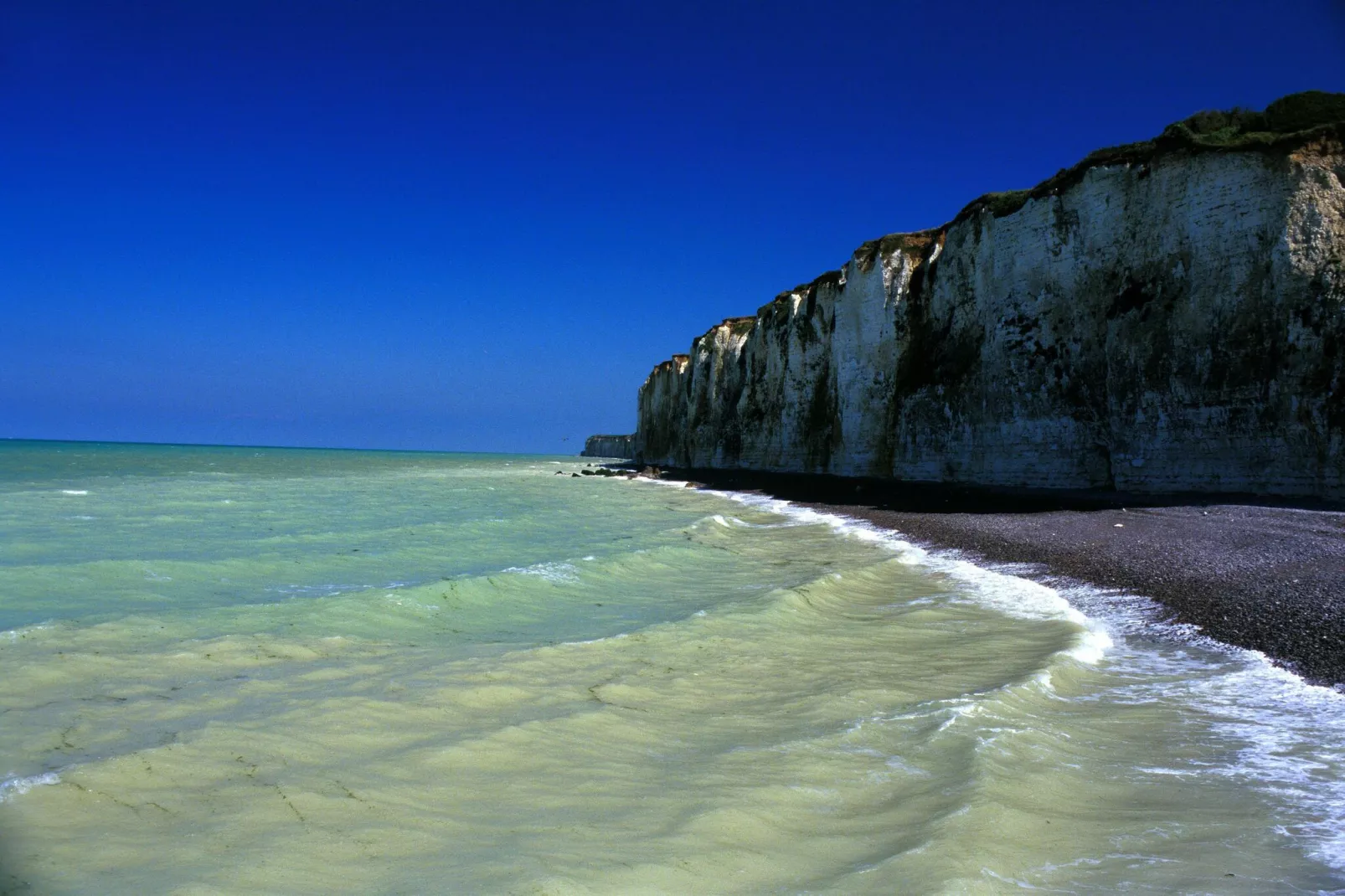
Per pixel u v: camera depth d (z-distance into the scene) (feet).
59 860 11.98
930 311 114.42
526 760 17.25
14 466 163.53
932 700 21.81
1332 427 59.36
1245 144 67.82
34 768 15.47
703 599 38.09
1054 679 23.07
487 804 14.85
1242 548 41.75
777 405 170.81
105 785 14.76
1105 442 80.23
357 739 17.94
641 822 14.16
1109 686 22.81
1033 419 88.53
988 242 100.68
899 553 53.26
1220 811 14.29
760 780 16.30
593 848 13.01
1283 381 62.64
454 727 19.08
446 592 35.86
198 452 398.83
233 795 14.67
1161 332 72.38
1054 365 86.28
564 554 50.01
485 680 23.09
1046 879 11.86
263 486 121.90
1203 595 32.65
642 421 306.14
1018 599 36.63
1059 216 86.12
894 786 16.01
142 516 68.74
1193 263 70.79
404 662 25.04
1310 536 43.29
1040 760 17.01
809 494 108.88
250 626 28.66
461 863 12.37
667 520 78.89
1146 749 17.70
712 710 21.47
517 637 29.30
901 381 119.03
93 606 31.37
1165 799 14.97
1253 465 64.28
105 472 150.10
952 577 43.45
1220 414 66.80
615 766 17.08
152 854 12.33
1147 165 76.69
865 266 128.98
